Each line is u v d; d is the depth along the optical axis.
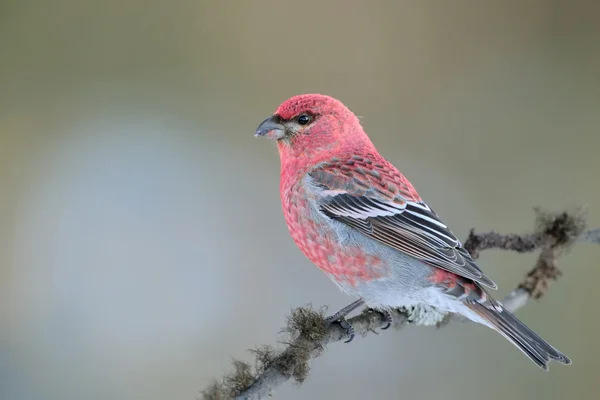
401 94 14.41
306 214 8.12
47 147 13.50
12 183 13.00
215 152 13.38
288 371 6.16
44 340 10.73
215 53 14.55
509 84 14.17
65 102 14.13
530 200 12.36
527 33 14.52
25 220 12.36
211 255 11.73
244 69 14.52
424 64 14.58
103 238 11.95
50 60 14.21
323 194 8.05
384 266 7.80
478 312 7.52
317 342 6.59
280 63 14.56
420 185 12.73
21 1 14.13
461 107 13.95
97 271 11.50
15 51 14.09
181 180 12.88
